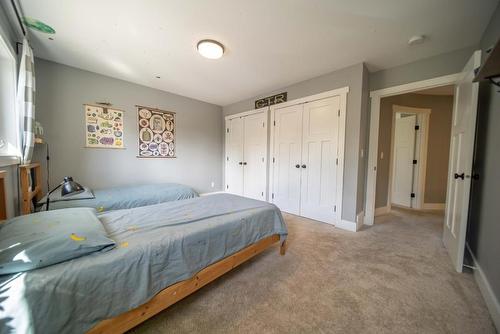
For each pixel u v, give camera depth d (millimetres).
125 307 937
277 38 2072
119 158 3285
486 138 1679
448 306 1324
